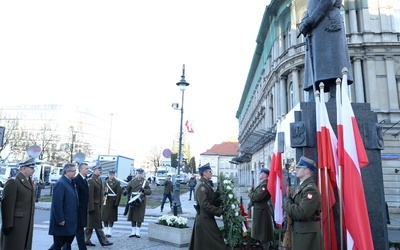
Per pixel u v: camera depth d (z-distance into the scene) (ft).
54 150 192.95
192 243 18.11
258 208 21.38
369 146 16.17
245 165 173.17
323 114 15.28
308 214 12.69
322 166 14.87
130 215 29.25
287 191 16.42
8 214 16.28
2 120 187.11
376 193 15.67
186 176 157.89
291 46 80.79
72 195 18.54
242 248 21.47
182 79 50.31
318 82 18.16
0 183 84.33
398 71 69.87
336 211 15.06
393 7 73.72
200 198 17.80
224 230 20.17
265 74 112.06
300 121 16.99
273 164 19.11
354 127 14.21
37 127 289.33
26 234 16.98
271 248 21.91
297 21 82.38
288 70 82.38
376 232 15.25
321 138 15.12
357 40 71.77
